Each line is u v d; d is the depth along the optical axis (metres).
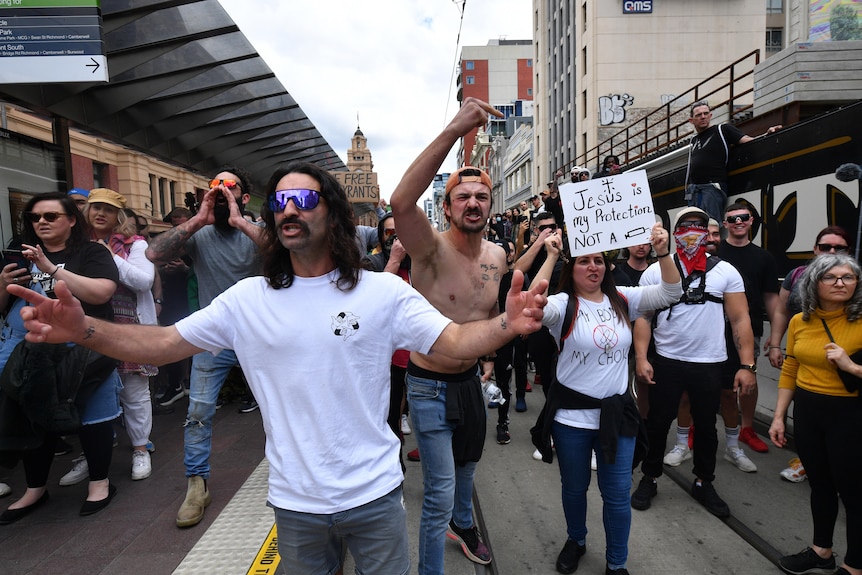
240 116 7.46
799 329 2.79
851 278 2.51
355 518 1.53
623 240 2.60
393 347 1.65
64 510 3.28
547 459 2.74
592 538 3.11
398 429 3.70
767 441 4.61
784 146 4.41
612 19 25.42
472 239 2.60
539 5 34.59
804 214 4.18
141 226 5.63
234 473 3.82
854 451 2.50
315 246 1.57
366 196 10.06
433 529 2.37
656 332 3.44
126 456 4.20
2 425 2.97
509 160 44.50
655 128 24.39
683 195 5.95
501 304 2.78
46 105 5.08
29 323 1.36
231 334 1.61
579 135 27.50
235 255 3.55
